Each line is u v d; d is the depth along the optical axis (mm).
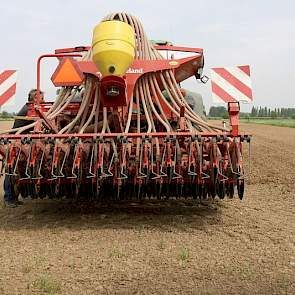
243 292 3674
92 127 6352
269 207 7121
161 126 6633
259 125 45875
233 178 5664
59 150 5520
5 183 7355
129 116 6121
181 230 5648
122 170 5445
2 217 6633
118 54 5461
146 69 6305
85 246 4996
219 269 4203
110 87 5355
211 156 5559
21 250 4871
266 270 4172
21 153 5613
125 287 3787
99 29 5594
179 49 7395
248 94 6430
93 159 5543
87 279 3975
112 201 7496
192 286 3801
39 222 6219
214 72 6527
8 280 3967
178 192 6020
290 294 3637
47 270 4215
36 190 5734
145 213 6641
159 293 3658
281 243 5039
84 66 6234
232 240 5184
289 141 21719
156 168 5605
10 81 6801
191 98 8008
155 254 4664
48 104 7430
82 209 6969
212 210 6859
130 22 6559
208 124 6180
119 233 5520
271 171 11141
